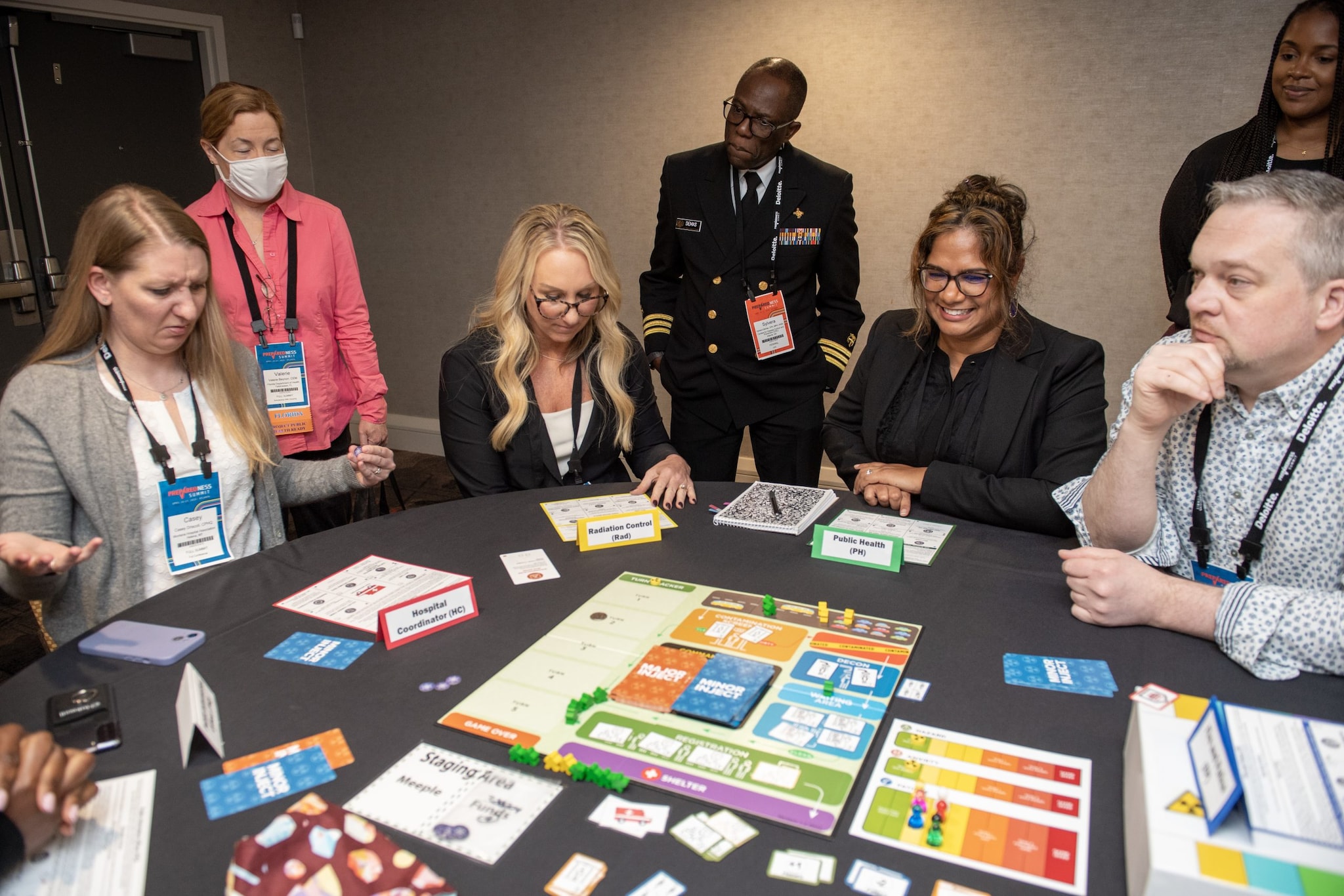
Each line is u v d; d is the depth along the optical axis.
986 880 0.88
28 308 3.80
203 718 1.07
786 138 2.64
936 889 0.87
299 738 1.11
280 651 1.33
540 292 1.93
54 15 3.76
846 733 1.11
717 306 2.81
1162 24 3.21
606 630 1.38
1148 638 1.34
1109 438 1.85
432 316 5.02
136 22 4.06
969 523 1.83
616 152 4.30
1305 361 1.29
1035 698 1.18
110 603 1.63
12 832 0.89
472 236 4.78
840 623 1.40
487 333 2.11
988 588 1.53
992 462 1.89
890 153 3.76
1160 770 0.92
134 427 1.64
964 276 1.75
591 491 2.04
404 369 5.20
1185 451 1.48
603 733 1.11
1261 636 1.23
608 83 4.22
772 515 1.86
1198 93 3.21
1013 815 0.97
